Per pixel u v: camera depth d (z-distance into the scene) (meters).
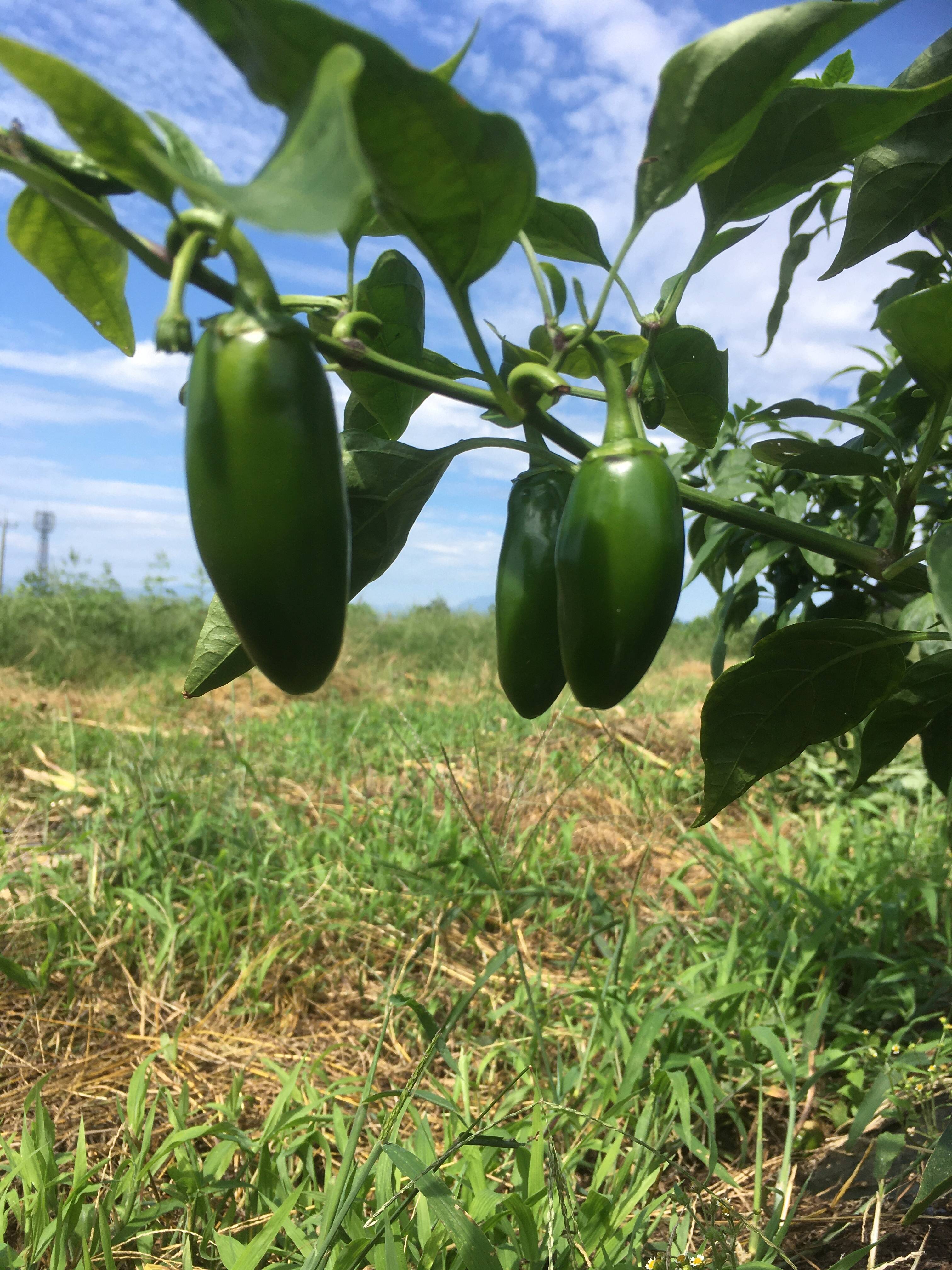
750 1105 2.06
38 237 0.82
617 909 3.04
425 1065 1.58
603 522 0.72
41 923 2.66
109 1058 2.15
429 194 0.65
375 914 2.81
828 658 1.08
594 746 4.88
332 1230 1.27
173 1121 1.74
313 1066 1.96
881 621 2.15
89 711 6.01
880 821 3.78
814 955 2.45
